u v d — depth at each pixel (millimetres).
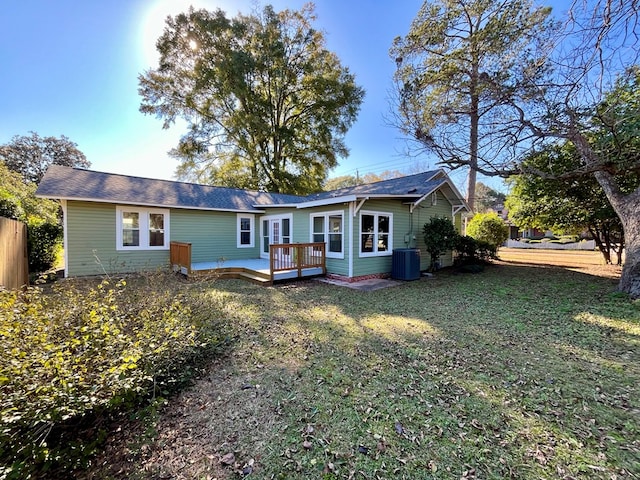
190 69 19594
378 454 2029
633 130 4902
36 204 12352
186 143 20672
